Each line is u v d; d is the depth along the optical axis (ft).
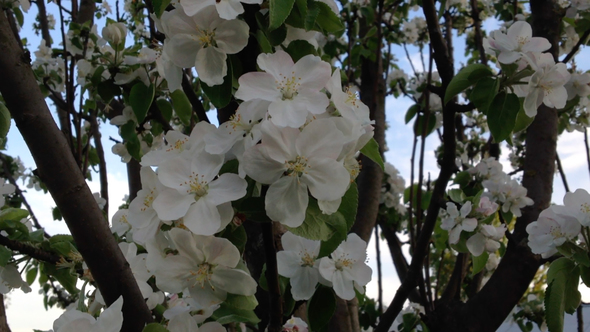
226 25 1.15
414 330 2.83
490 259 3.42
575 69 2.79
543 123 2.52
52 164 1.33
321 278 1.44
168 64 1.23
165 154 1.20
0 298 2.06
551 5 2.56
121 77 1.99
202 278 1.14
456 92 1.71
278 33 1.20
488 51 1.86
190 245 1.12
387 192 3.60
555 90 1.68
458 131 3.68
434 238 2.64
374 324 3.24
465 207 2.26
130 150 2.03
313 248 1.45
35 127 1.32
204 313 1.36
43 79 2.31
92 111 2.32
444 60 1.79
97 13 3.78
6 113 1.84
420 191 2.38
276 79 1.10
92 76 2.03
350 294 1.43
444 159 1.88
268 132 1.03
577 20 2.51
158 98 2.06
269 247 1.13
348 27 3.18
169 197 1.08
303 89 1.09
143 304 1.38
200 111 1.48
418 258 2.01
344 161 1.13
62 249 1.78
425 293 2.23
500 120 1.67
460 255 2.51
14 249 1.75
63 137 1.36
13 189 1.98
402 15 3.71
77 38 2.36
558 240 1.73
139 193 1.19
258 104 1.09
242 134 1.10
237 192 1.07
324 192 1.04
